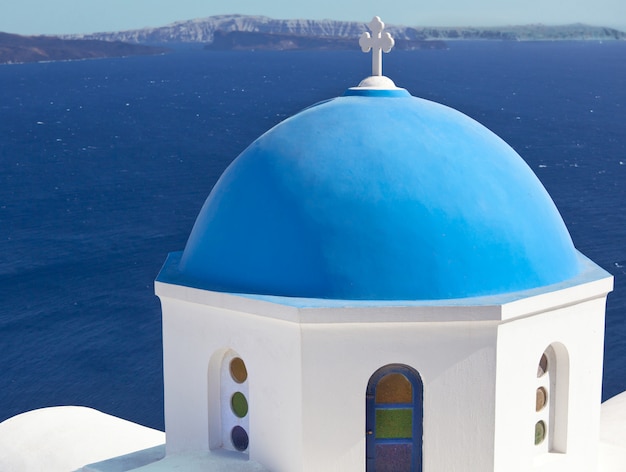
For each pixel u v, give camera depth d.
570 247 10.06
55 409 13.89
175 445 10.33
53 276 45.47
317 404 8.98
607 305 37.09
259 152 9.91
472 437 9.02
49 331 36.81
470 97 172.75
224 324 9.56
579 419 9.87
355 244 9.02
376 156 9.34
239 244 9.50
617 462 10.76
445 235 9.02
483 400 8.96
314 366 8.91
